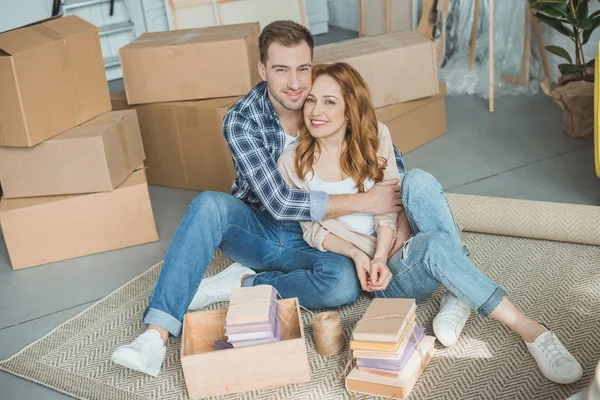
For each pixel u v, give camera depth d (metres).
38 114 2.51
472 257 2.45
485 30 4.11
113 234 2.75
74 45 2.62
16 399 1.98
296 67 1.97
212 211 2.05
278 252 2.21
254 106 2.12
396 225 2.13
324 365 1.95
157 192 3.23
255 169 2.07
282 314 1.99
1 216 2.61
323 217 2.07
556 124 3.54
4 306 2.49
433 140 3.53
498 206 2.55
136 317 2.30
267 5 4.85
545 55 3.88
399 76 3.20
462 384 1.82
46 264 2.73
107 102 2.79
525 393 1.76
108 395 1.94
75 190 2.64
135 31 4.95
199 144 3.05
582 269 2.30
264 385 1.88
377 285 1.98
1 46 2.39
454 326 1.96
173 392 1.92
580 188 2.87
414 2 4.50
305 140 2.10
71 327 2.29
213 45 2.92
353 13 5.39
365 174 2.09
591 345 1.92
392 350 1.75
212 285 2.24
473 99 4.02
